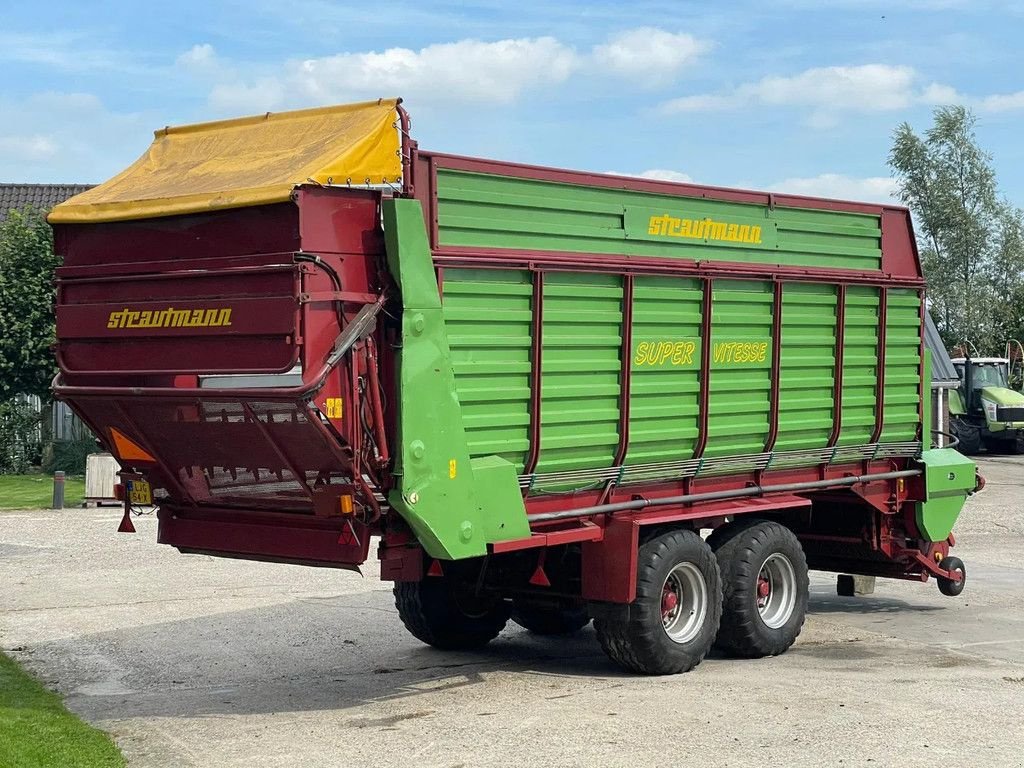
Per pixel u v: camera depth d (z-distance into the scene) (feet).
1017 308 154.40
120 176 29.12
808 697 28.68
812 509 41.22
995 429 114.01
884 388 38.22
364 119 26.12
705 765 23.18
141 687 30.25
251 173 25.85
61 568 48.67
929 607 42.68
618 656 30.86
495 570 32.99
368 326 24.97
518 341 28.04
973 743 24.80
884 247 38.45
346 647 35.14
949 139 164.66
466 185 27.35
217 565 49.70
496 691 29.58
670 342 31.71
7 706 27.35
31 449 89.97
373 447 25.22
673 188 32.01
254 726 26.30
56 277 28.04
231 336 24.95
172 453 27.71
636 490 31.76
